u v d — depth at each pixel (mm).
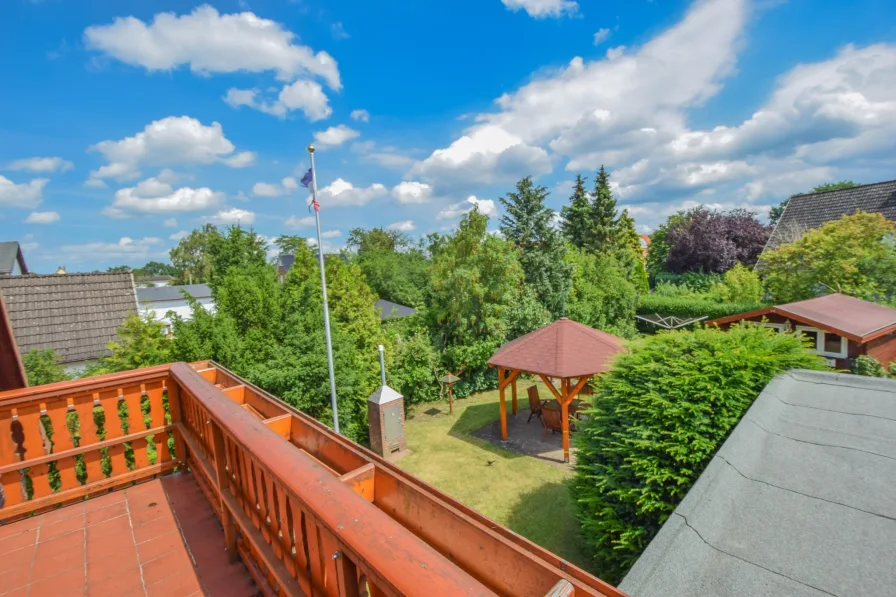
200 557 2418
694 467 4520
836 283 14352
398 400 10164
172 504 3010
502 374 10398
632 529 4746
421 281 29766
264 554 1757
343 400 9953
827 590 1738
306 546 1492
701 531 2186
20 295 13000
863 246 14531
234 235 22109
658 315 19922
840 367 9750
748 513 2266
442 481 8664
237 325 10648
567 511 7234
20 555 2479
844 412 3268
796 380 4148
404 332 14719
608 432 5344
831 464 2576
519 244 19719
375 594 1056
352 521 1077
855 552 1897
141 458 3377
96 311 13531
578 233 27562
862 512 2131
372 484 1547
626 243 27078
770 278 16641
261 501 1848
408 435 11219
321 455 1941
